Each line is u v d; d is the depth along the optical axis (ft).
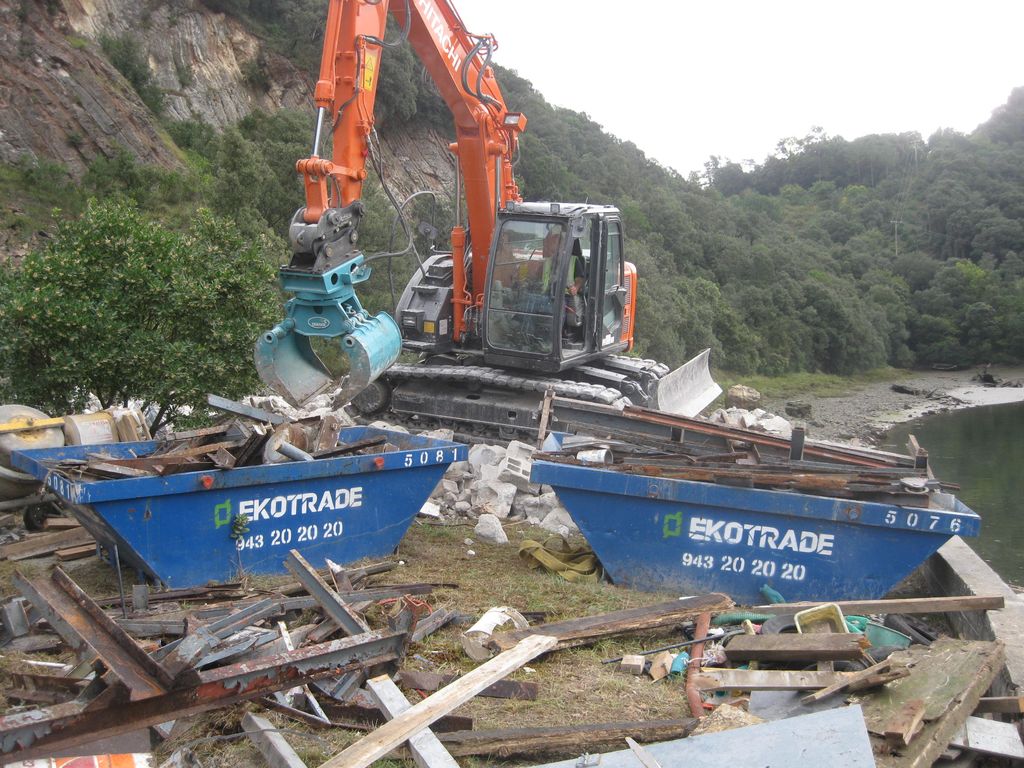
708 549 24.41
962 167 314.76
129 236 33.04
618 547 24.94
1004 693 18.24
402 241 87.86
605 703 17.78
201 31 108.88
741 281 190.49
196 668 14.14
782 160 426.10
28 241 61.62
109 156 77.92
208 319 32.81
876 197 330.13
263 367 26.68
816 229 283.18
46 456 23.63
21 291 30.63
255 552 23.26
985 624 21.03
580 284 40.09
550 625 20.74
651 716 17.26
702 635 20.52
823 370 188.24
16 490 25.76
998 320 209.15
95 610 14.33
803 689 16.81
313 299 26.22
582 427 30.99
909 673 16.74
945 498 25.80
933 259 255.91
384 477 25.17
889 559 23.45
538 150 161.58
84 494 20.27
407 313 41.27
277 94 116.26
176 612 19.97
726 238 200.54
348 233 26.78
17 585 15.69
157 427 33.99
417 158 127.95
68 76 79.00
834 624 20.22
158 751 14.49
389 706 15.02
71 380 30.45
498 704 17.49
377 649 15.70
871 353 192.75
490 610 21.52
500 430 39.65
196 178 82.02
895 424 131.03
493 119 38.65
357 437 28.19
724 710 15.61
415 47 36.58
